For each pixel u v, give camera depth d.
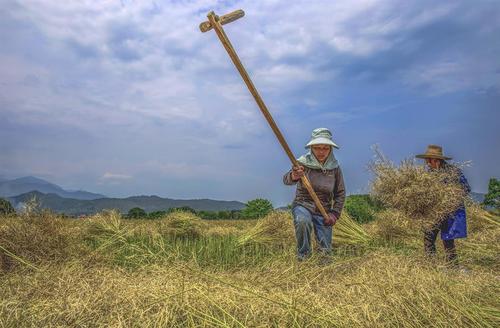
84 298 3.88
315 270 5.04
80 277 4.57
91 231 8.67
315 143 6.26
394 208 6.79
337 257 5.77
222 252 7.90
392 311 3.59
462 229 6.46
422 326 3.47
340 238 8.42
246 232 9.09
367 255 5.50
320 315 3.55
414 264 4.71
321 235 6.47
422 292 3.81
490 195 10.78
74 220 9.01
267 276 4.82
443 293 3.85
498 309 3.85
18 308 3.75
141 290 3.94
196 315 3.51
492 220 9.32
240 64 5.23
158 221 10.34
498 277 4.77
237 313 3.63
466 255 7.14
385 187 6.74
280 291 4.14
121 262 6.50
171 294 3.82
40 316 3.60
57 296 3.99
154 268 4.96
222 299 3.81
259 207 14.88
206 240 9.28
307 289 4.15
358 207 11.13
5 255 5.74
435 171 6.72
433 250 6.73
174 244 8.24
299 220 6.25
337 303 3.76
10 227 6.16
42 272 5.00
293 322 3.48
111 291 3.99
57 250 6.05
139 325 3.40
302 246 6.30
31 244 5.96
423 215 6.52
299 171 6.09
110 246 7.80
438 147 6.86
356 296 3.91
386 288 3.94
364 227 9.46
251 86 5.39
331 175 6.49
